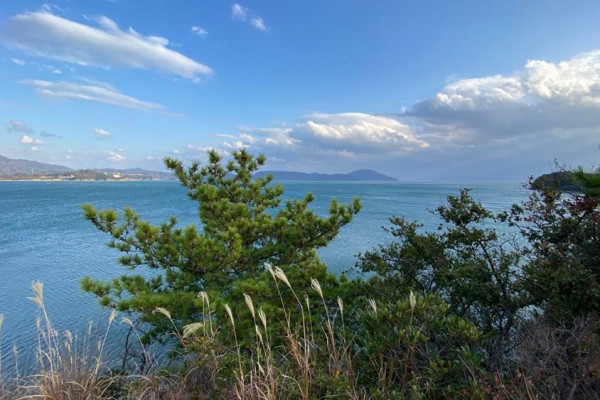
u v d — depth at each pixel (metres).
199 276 7.72
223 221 8.36
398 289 6.91
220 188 9.81
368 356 4.23
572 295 4.47
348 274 10.22
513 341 4.81
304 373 3.77
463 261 6.63
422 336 3.79
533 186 6.09
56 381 4.24
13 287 18.67
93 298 16.19
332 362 4.24
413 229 7.54
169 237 7.45
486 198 84.25
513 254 6.26
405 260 7.37
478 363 3.81
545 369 3.69
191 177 9.80
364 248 27.03
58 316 13.96
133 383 4.57
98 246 31.34
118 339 10.72
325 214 46.75
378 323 4.30
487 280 6.06
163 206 73.81
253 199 10.21
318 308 7.05
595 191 4.95
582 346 3.68
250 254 8.08
